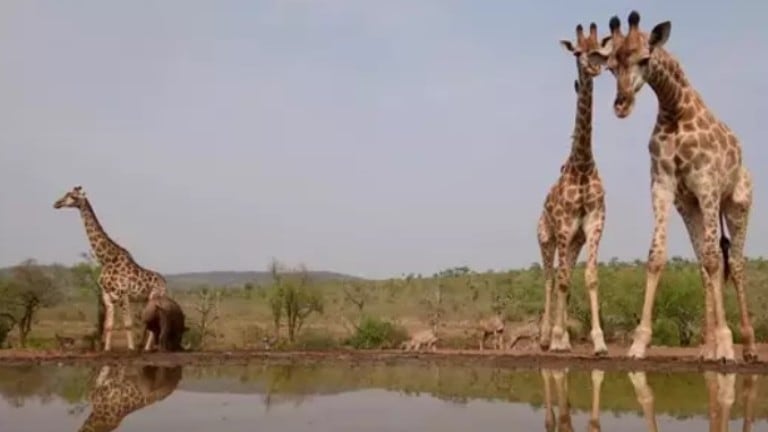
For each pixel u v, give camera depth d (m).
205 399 8.79
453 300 51.00
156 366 14.28
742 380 10.05
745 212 12.76
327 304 53.28
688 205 12.82
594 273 14.65
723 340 12.05
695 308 25.14
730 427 6.45
